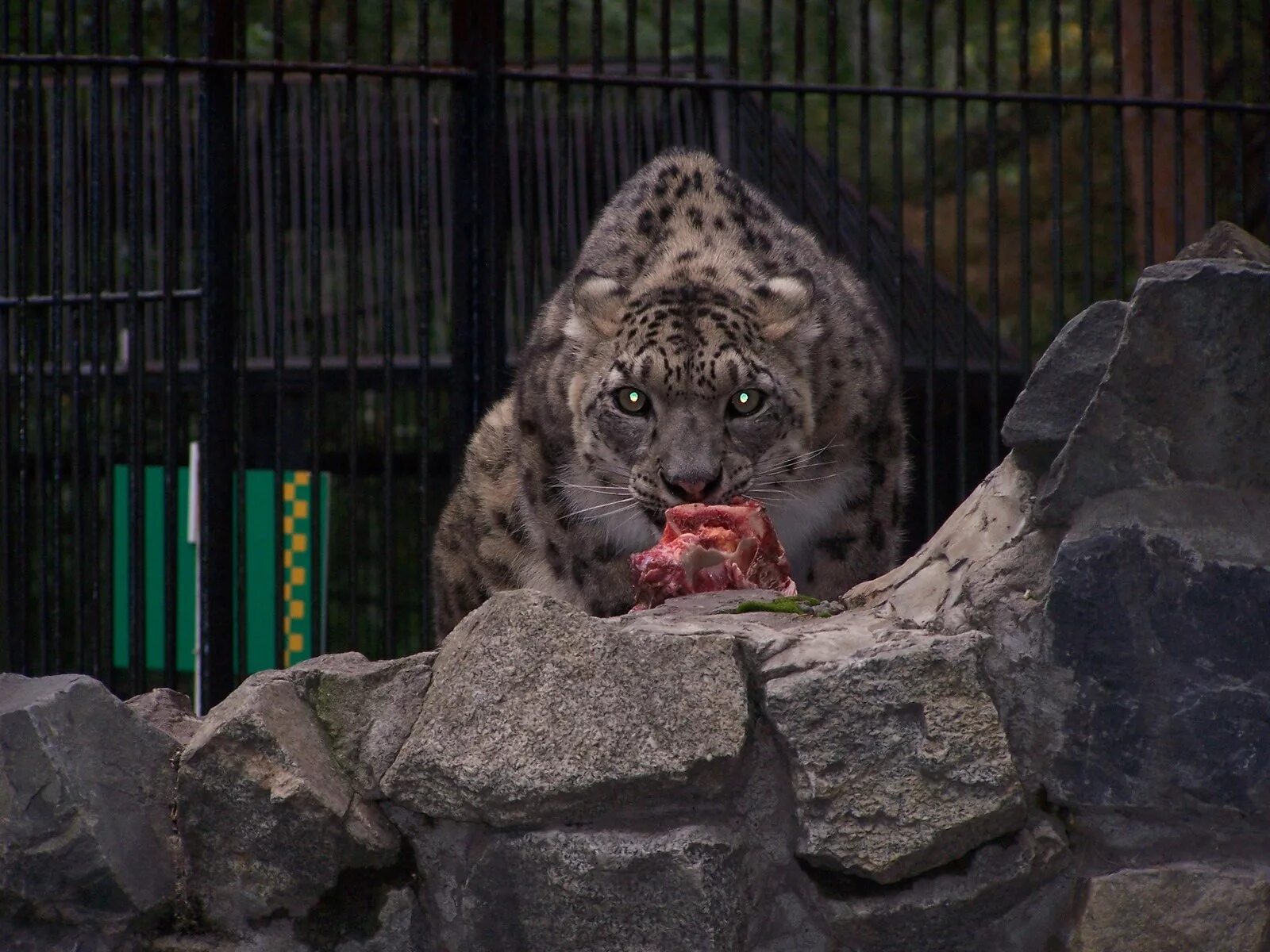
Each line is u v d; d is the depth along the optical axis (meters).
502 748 5.82
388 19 12.33
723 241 10.55
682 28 27.44
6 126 12.71
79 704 6.11
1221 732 5.74
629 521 10.16
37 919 6.07
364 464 18.28
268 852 6.07
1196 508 5.82
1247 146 20.05
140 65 11.97
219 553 11.92
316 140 12.14
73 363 12.57
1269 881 5.71
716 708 5.72
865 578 10.39
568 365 10.20
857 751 5.69
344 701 6.20
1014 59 27.81
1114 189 13.02
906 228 29.42
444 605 11.81
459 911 6.01
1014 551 6.02
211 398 11.90
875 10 28.69
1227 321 5.73
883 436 10.35
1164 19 19.89
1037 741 5.85
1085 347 6.02
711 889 5.68
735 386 9.61
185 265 16.39
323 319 16.39
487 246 12.36
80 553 12.61
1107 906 5.73
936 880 5.76
